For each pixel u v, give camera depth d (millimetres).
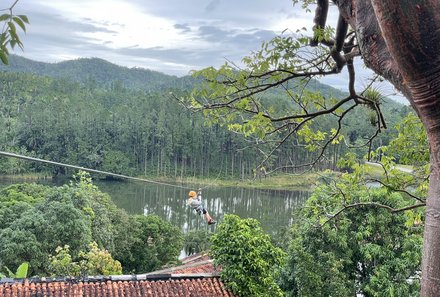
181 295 10141
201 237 35656
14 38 2221
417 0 1849
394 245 13000
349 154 6473
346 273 13320
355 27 2768
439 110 1931
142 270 28625
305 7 4691
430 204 2480
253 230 11023
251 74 4395
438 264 2406
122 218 27938
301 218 14133
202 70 4488
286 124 5188
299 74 4383
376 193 12617
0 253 19688
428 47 1863
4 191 32250
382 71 2473
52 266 17047
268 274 10672
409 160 6152
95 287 10055
